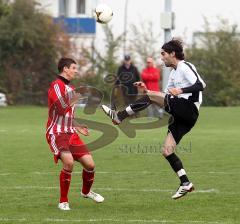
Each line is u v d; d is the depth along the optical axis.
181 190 26.95
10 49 95.75
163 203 27.84
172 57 27.20
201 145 48.66
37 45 95.75
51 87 26.52
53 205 27.38
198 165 38.84
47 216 25.22
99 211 26.27
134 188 31.47
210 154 43.66
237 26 96.50
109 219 24.66
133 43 99.56
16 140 51.75
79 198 29.06
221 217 25.00
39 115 76.25
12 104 95.81
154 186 31.97
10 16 95.50
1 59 95.94
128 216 25.22
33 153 44.12
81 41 105.75
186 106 27.08
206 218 24.78
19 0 96.00
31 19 95.94
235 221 24.27
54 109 26.36
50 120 26.55
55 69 96.50
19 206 27.17
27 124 65.69
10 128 61.56
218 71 92.50
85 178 27.27
